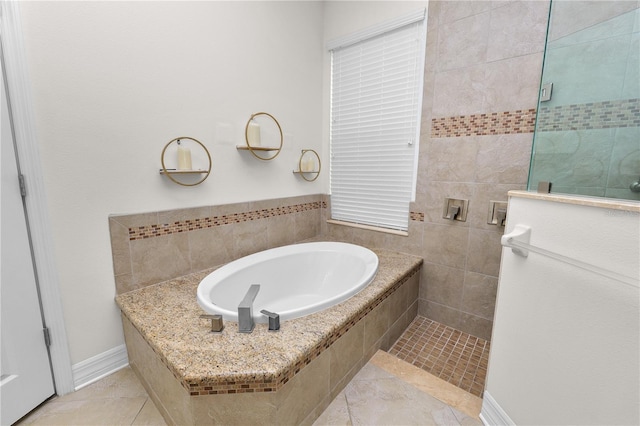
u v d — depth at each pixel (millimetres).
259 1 1961
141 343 1323
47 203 1253
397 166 2207
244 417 1009
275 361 1015
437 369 1639
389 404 1327
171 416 1163
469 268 1932
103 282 1455
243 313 1178
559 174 1116
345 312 1356
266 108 2094
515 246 972
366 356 1571
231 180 1938
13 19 1109
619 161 1002
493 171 1752
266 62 2055
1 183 1133
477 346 1855
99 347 1478
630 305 713
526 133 1612
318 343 1144
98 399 1355
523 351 1032
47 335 1308
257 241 2152
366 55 2256
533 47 1540
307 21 2316
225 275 1708
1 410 1181
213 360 1018
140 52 1463
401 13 1991
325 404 1282
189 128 1686
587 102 1097
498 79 1667
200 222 1795
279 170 2254
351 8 2260
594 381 798
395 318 1854
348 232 2525
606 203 760
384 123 2230
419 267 2105
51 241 1277
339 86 2461
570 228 857
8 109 1135
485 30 1676
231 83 1862
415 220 2133
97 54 1333
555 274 905
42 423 1229
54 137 1248
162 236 1636
